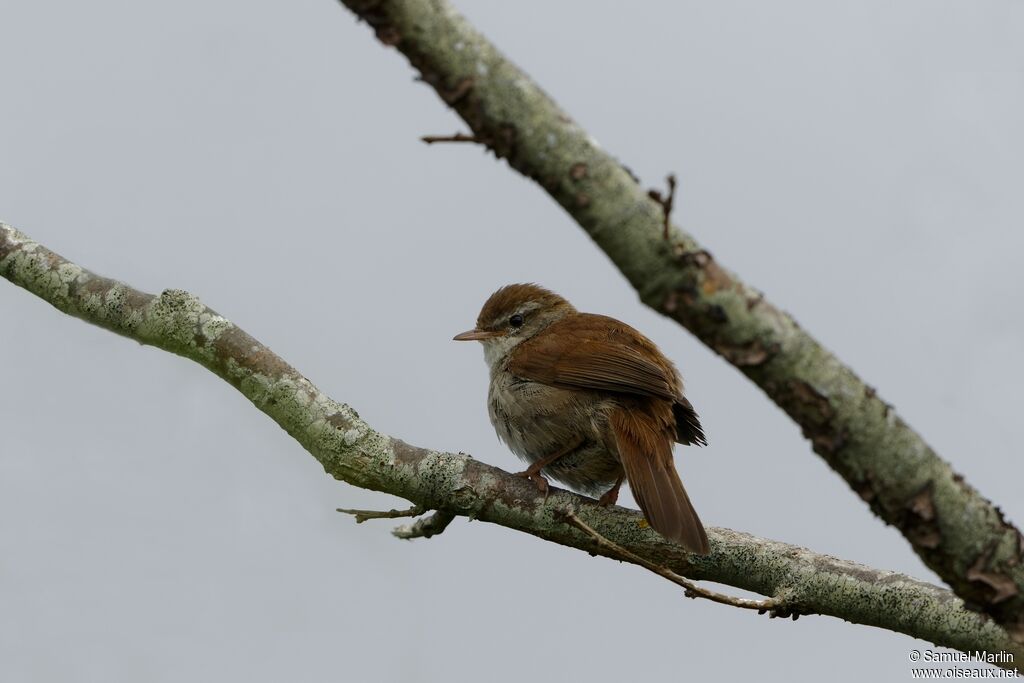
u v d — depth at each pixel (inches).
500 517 411.8
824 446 260.5
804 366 253.4
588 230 250.2
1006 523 267.7
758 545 391.9
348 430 406.3
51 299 425.4
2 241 434.3
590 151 247.0
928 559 268.2
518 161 248.1
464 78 243.8
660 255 247.3
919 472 260.1
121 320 413.4
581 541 411.5
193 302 410.0
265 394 406.0
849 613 376.5
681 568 402.9
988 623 357.4
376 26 243.1
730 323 250.4
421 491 408.5
